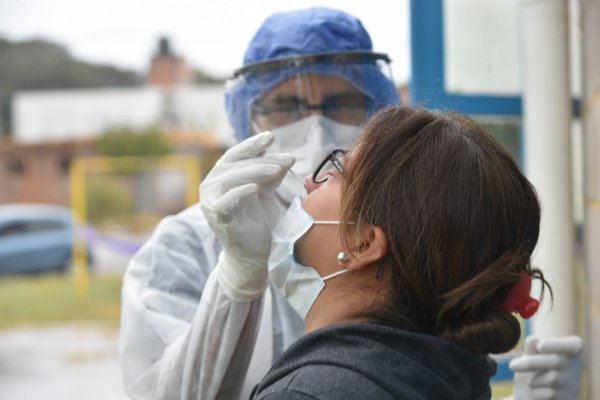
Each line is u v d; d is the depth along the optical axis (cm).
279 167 175
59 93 2475
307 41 235
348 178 152
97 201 2006
